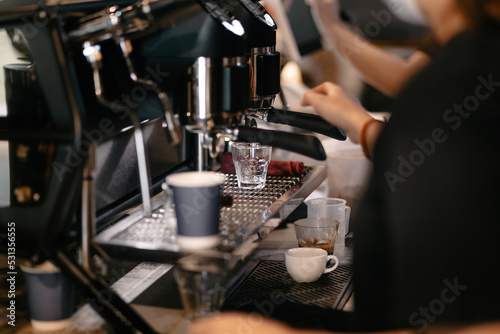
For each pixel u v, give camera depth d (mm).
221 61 1103
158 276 1411
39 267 1103
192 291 1075
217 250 1042
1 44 1081
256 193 1466
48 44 993
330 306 1238
